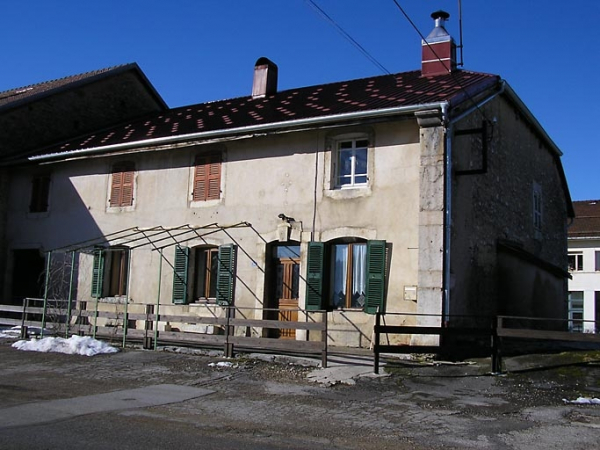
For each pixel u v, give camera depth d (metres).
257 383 9.68
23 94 21.66
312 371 10.52
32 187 18.33
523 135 17.81
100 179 17.12
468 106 13.62
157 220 15.98
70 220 17.45
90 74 22.50
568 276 20.83
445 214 12.14
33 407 7.54
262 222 14.42
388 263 12.80
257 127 14.09
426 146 12.45
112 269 16.91
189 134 15.04
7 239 18.45
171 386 9.38
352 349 12.70
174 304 15.30
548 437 6.76
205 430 6.66
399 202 12.88
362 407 8.16
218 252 15.12
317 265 13.52
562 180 21.92
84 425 6.66
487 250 14.34
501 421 7.48
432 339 11.99
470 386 9.52
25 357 11.85
